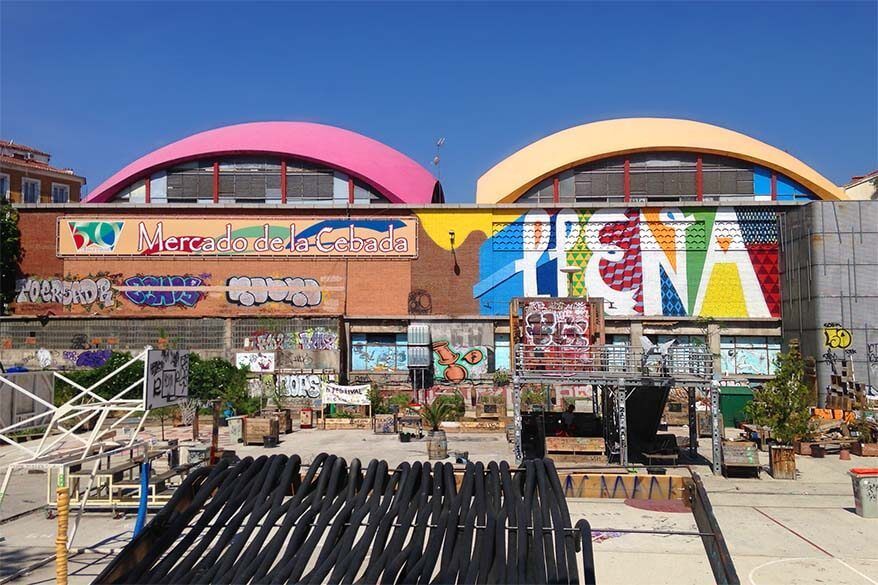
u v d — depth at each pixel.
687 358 23.64
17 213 41.97
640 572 11.86
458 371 40.44
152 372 12.57
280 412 29.33
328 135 49.34
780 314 40.50
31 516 15.70
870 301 36.69
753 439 26.05
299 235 41.53
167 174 45.81
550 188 44.69
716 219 41.00
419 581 5.25
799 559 12.75
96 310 41.31
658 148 43.88
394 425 28.83
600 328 31.14
